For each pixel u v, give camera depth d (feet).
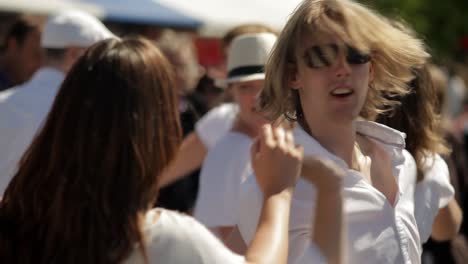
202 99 23.85
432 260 17.37
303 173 8.35
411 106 11.40
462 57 63.41
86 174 7.43
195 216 14.87
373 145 10.34
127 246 7.29
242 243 9.60
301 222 9.07
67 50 15.51
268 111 9.84
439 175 11.19
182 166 18.98
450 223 11.93
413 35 11.20
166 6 33.32
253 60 14.92
